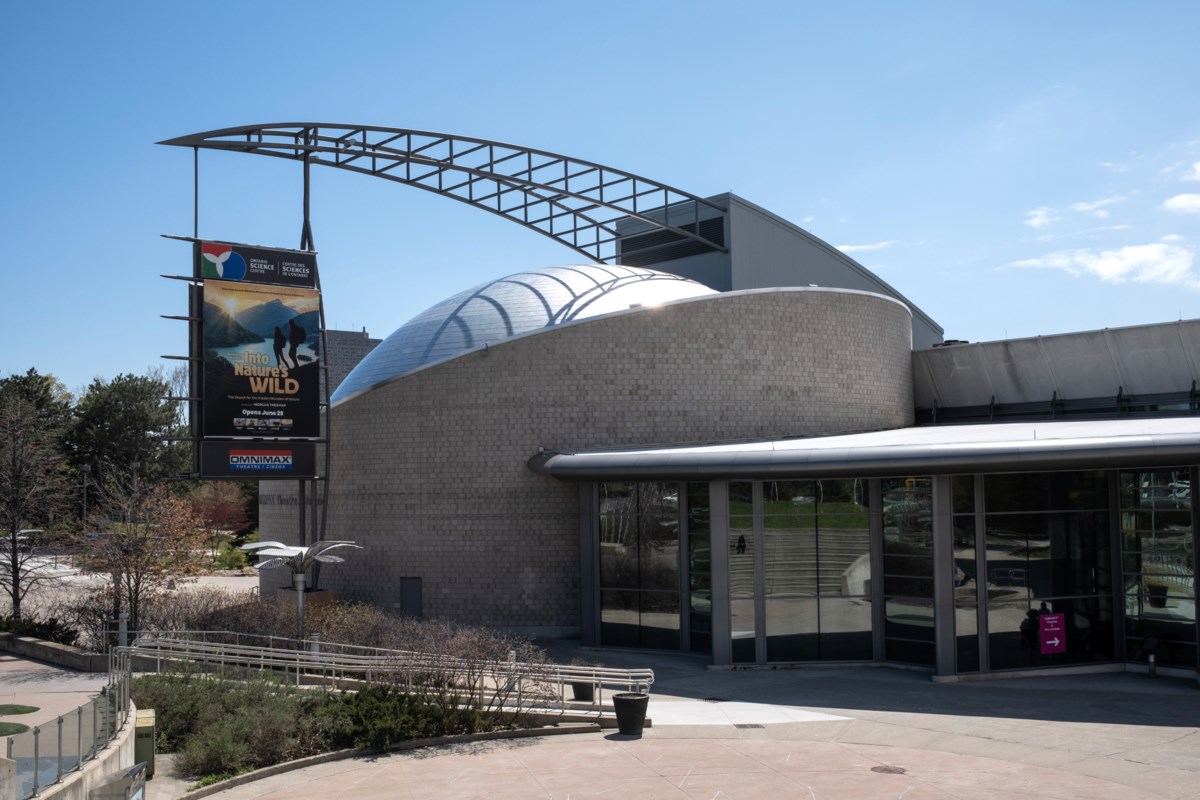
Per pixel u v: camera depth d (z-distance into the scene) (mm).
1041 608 30938
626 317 38219
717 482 32000
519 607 37688
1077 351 42406
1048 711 25938
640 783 19984
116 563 36812
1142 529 31250
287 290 38406
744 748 22719
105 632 36188
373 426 39812
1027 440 29719
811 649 32188
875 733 23906
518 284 44625
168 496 41469
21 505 43375
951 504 30328
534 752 22625
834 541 32344
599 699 26000
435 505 38656
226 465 37031
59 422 81125
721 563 31812
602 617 35750
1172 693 28062
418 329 43469
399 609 38844
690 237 51031
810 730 24281
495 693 25297
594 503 35781
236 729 22078
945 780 20016
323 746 22641
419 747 23203
